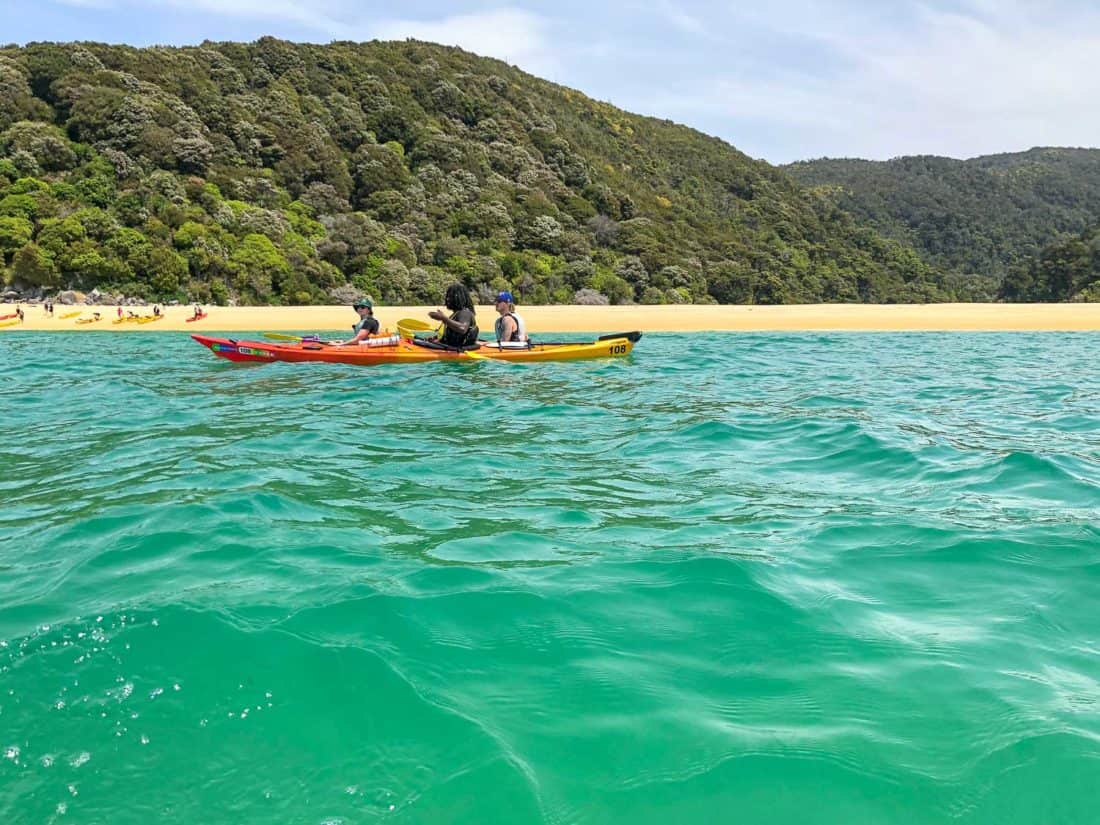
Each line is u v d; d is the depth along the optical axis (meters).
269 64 63.88
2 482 4.96
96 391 9.57
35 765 1.98
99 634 2.67
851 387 10.46
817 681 2.39
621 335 14.52
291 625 2.74
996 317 31.09
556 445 6.30
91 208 41.75
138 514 4.18
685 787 1.89
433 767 1.96
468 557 3.53
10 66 51.12
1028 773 1.93
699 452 6.04
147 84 53.31
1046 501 4.50
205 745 2.06
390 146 60.06
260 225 45.66
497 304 13.87
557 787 1.88
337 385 10.05
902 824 1.77
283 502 4.47
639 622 2.82
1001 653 2.58
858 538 3.83
